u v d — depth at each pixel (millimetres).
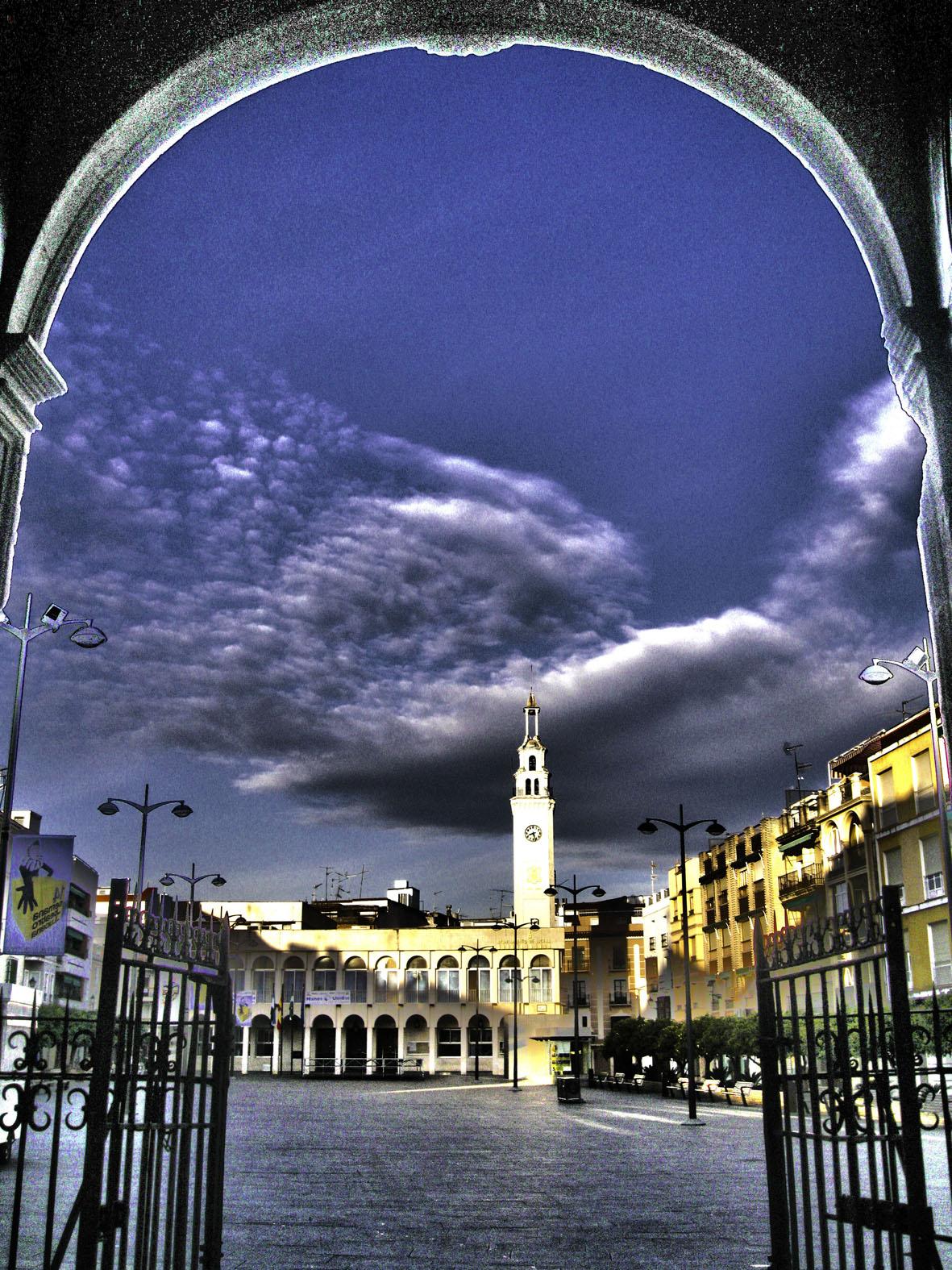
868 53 7953
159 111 8227
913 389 7965
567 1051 79000
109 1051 6418
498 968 98188
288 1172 16797
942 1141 18016
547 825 103312
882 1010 6543
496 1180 16109
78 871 61844
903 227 7820
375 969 98000
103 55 7996
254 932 99125
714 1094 46344
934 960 41094
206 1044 7699
